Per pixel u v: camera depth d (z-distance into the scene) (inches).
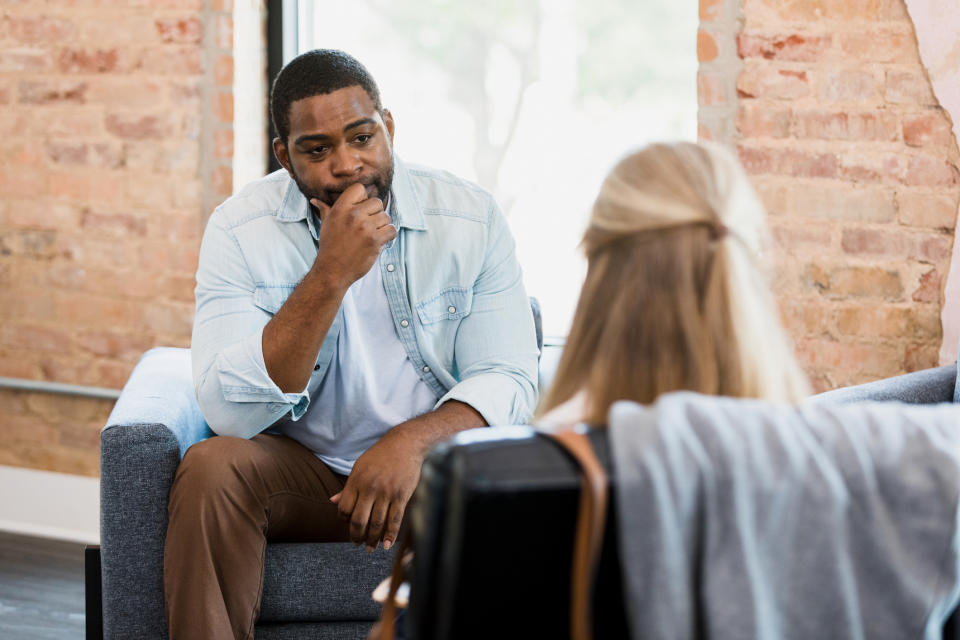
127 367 117.8
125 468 70.9
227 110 111.0
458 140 185.9
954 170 91.0
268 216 77.8
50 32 114.9
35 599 103.0
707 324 35.3
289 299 71.2
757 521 31.6
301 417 79.6
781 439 32.2
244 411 72.3
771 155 95.4
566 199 146.6
